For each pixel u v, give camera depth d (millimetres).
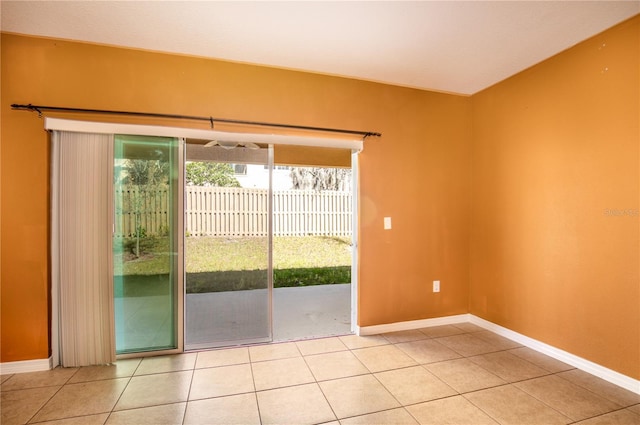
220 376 2436
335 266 6668
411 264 3453
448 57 2818
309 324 3570
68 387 2270
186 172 2939
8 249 2428
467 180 3691
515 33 2438
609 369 2371
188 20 2277
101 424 1887
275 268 6457
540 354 2830
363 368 2568
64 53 2504
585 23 2309
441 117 3574
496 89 3352
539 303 2891
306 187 9250
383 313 3346
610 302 2371
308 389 2262
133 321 2754
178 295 2820
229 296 3055
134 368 2559
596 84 2451
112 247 2633
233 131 2879
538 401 2129
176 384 2322
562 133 2703
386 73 3139
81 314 2586
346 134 3211
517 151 3113
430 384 2330
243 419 1938
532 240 2961
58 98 2494
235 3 2090
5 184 2412
